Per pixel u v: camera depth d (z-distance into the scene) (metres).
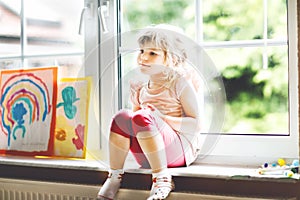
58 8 1.87
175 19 1.72
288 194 1.43
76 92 1.76
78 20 1.84
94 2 1.80
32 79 1.84
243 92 1.64
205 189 1.52
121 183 1.61
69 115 1.76
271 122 1.61
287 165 1.52
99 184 1.65
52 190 1.66
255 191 1.46
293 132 1.56
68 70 1.86
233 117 1.65
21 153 1.84
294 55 1.54
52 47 1.89
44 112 1.80
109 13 1.77
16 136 1.85
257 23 1.62
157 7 1.74
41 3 1.90
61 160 1.75
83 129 1.73
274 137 1.59
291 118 1.56
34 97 1.83
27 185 1.70
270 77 1.60
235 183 1.49
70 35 1.86
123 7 1.78
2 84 1.89
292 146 1.56
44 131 1.80
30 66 1.93
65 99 1.77
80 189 1.62
